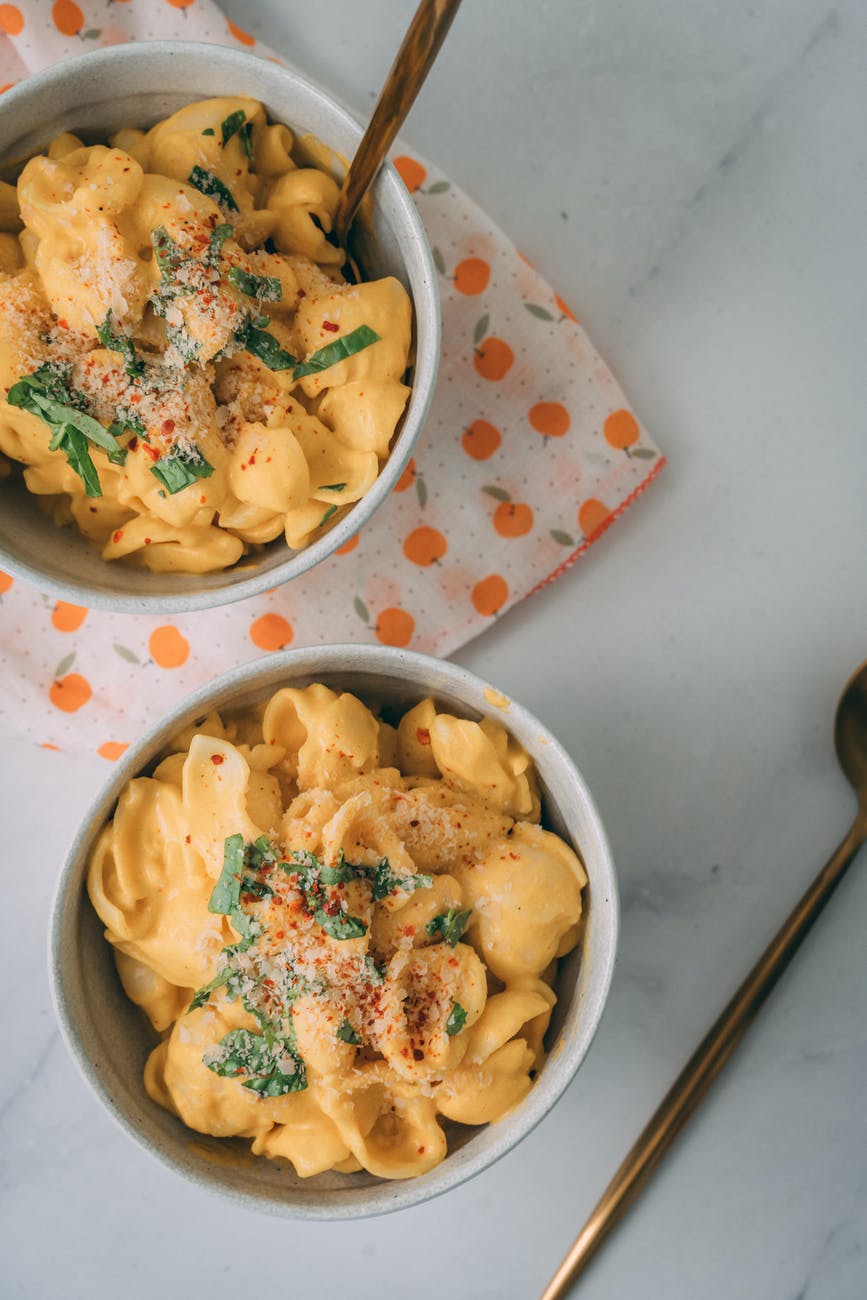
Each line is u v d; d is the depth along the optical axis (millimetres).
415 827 485
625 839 569
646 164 568
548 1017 502
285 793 503
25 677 556
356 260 521
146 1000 497
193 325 476
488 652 569
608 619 570
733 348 571
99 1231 569
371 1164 476
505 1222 569
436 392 557
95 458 496
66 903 478
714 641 570
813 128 569
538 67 566
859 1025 571
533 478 559
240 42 542
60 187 485
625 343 570
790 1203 571
